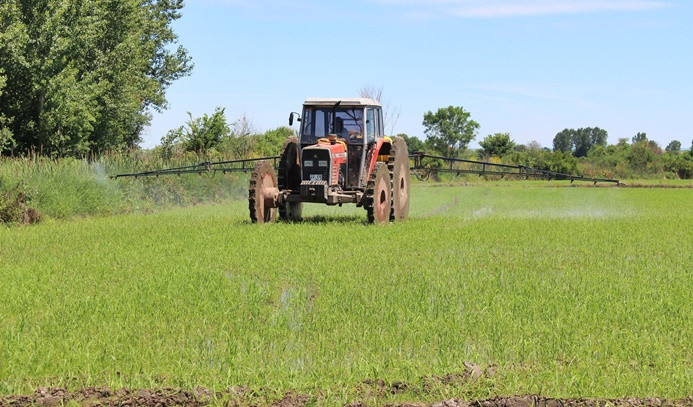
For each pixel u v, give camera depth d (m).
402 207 20.61
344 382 6.21
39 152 32.97
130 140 47.72
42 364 6.49
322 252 13.27
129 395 5.89
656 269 12.02
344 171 18.70
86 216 21.88
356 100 18.78
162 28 52.25
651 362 6.86
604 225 19.19
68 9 33.22
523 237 16.23
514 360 6.92
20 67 31.83
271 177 18.86
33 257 12.73
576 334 7.65
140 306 8.71
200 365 6.62
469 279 10.81
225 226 17.61
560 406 5.84
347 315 8.43
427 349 7.21
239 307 8.82
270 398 5.88
